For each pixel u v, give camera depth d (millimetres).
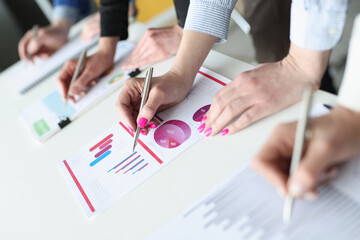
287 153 333
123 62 847
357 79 308
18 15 1902
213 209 372
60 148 619
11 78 1108
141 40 852
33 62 1147
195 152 460
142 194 438
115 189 463
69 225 450
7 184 589
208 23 580
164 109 569
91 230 427
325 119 318
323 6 400
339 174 345
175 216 385
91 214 442
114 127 598
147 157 489
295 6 429
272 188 366
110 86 744
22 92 953
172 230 372
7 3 1845
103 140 574
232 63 616
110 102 693
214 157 438
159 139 508
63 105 765
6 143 725
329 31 417
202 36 586
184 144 481
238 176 397
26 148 672
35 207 509
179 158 462
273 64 499
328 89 838
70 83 817
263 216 342
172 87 543
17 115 835
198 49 587
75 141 616
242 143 437
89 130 629
